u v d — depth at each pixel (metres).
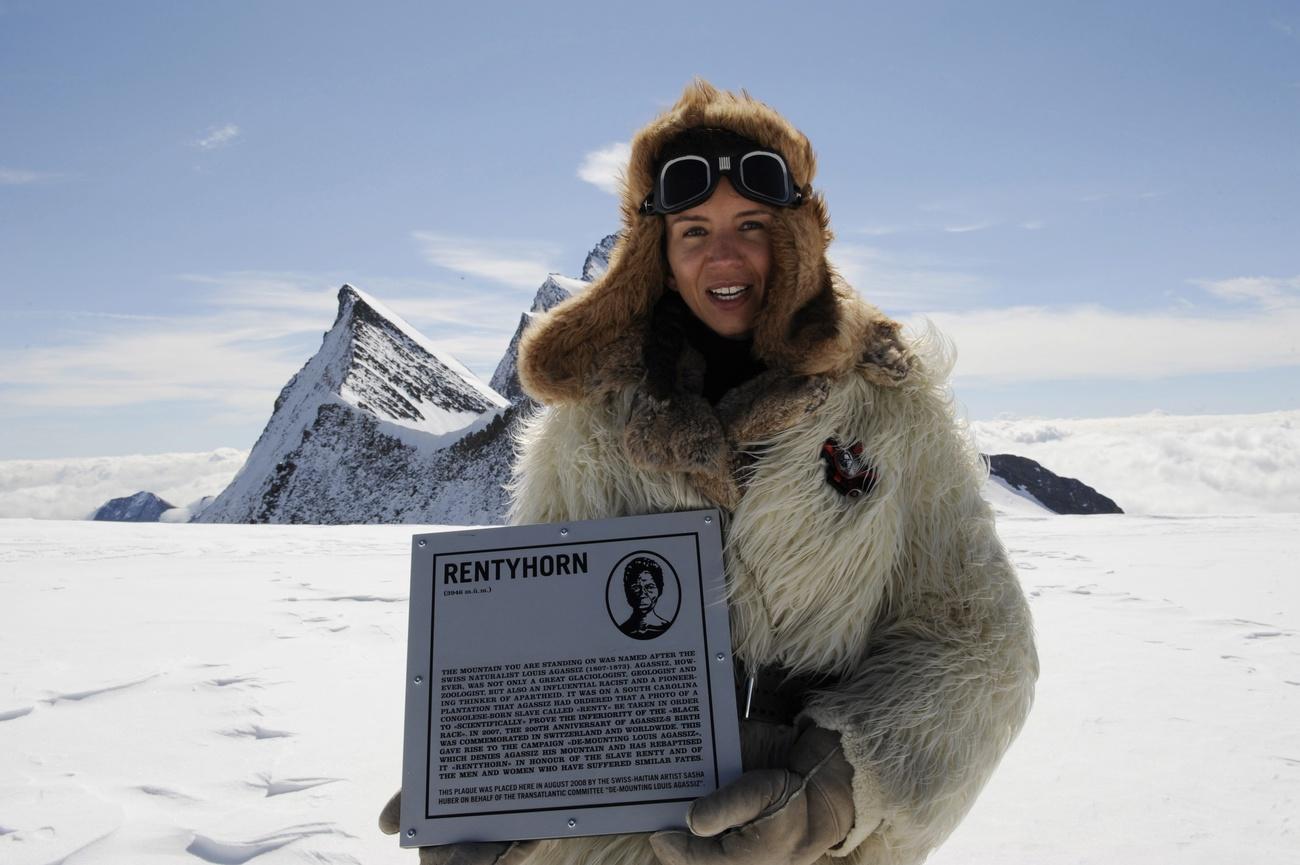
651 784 1.24
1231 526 19.78
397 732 4.15
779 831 1.14
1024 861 2.69
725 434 1.34
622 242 1.52
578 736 1.26
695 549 1.31
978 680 1.28
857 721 1.23
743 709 1.36
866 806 1.20
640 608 1.29
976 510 1.39
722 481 1.32
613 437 1.43
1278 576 10.20
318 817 3.11
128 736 4.08
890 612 1.39
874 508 1.31
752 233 1.40
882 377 1.36
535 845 1.28
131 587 9.25
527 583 1.32
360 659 5.74
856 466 1.33
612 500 1.44
